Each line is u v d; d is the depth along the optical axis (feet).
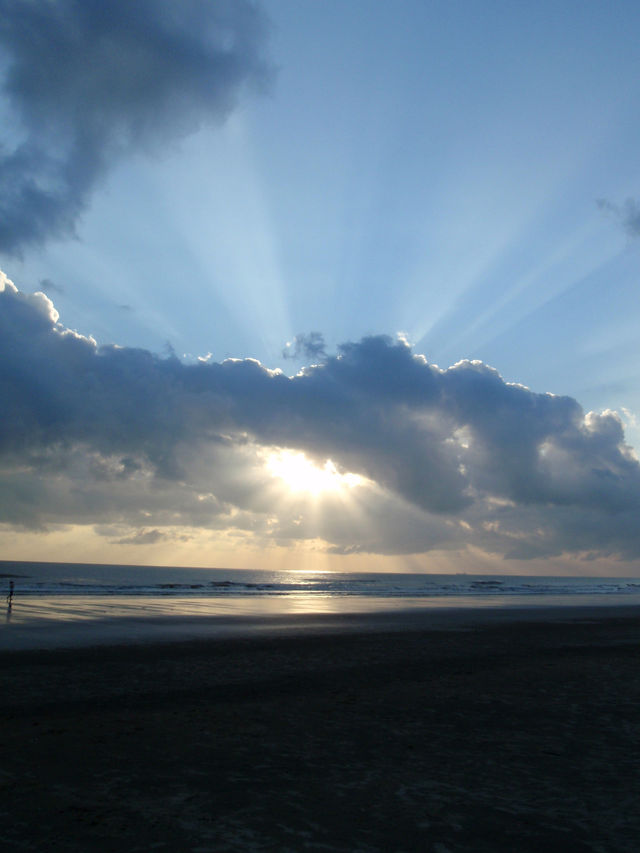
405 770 23.40
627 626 92.99
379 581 454.81
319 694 38.29
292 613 104.01
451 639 70.08
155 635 67.62
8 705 33.45
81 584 216.74
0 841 16.35
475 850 16.34
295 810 19.06
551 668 50.11
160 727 29.43
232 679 42.88
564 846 16.69
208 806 19.27
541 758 25.22
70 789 20.62
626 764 24.45
